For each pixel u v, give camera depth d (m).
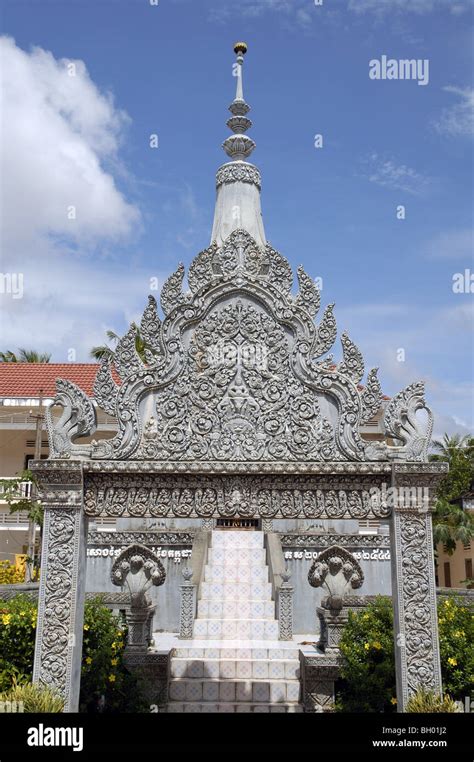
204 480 7.98
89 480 7.97
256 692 12.81
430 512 7.88
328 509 7.95
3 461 30.78
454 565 37.47
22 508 24.06
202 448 8.02
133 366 8.24
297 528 21.02
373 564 19.11
